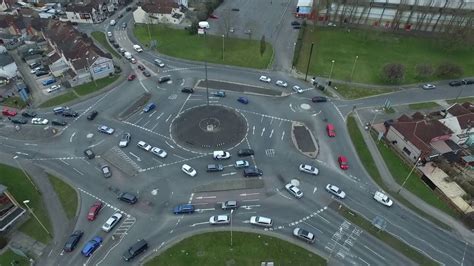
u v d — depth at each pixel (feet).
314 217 266.98
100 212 268.21
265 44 479.00
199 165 306.96
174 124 349.20
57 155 315.17
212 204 274.98
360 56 458.91
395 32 512.22
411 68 438.40
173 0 554.05
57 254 241.76
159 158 312.50
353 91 399.03
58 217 264.72
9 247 245.86
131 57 447.42
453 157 311.88
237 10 566.36
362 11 519.60
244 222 262.88
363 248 247.70
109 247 246.06
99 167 304.30
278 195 282.36
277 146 326.24
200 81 410.31
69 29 451.53
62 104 373.20
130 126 345.72
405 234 256.52
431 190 289.33
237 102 378.94
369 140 334.85
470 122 327.06
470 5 486.79
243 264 236.84
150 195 281.13
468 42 458.50
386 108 374.22
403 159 314.35
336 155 318.45
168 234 254.47
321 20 535.60
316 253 244.22
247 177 295.89
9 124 349.41
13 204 261.85
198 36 496.23
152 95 387.14
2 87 396.37
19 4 578.66
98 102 376.68
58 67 418.72
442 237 255.50
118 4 587.68
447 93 401.70
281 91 395.96
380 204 277.03
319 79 415.85
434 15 501.97
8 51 467.11
